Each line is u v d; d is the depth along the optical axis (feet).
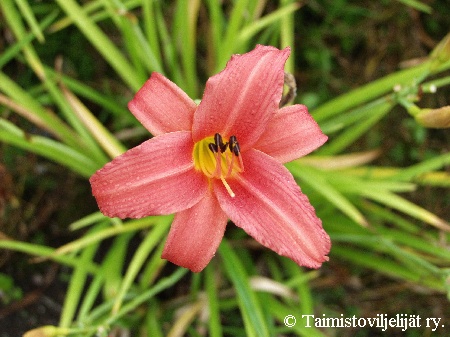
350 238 0.93
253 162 0.60
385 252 1.11
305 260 0.57
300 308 1.10
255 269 1.09
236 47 0.97
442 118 0.72
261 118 0.58
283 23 1.01
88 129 0.99
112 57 0.93
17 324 1.05
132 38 0.92
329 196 0.89
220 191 0.59
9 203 1.09
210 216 0.60
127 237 0.99
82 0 1.15
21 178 1.12
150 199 0.55
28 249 0.87
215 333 0.90
